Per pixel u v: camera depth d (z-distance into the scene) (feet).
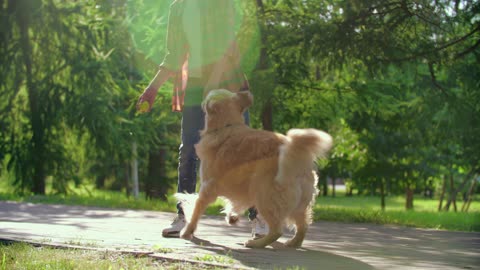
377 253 14.52
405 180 86.17
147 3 41.50
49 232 17.15
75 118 60.59
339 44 34.58
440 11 33.81
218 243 15.31
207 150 14.35
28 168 62.54
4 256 12.26
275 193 13.42
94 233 17.15
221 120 14.46
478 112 40.83
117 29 56.59
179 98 17.16
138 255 12.69
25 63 62.59
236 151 13.89
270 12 38.81
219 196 14.85
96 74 60.54
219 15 16.39
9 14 61.41
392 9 33.91
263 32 36.83
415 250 15.51
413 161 82.33
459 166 83.51
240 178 13.93
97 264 11.72
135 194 82.23
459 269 12.05
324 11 37.24
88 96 60.59
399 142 77.61
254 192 13.70
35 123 62.13
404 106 49.06
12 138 63.87
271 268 11.51
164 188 79.87
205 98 15.30
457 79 39.83
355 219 30.37
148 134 64.23
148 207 34.14
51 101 61.67
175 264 11.79
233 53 16.53
